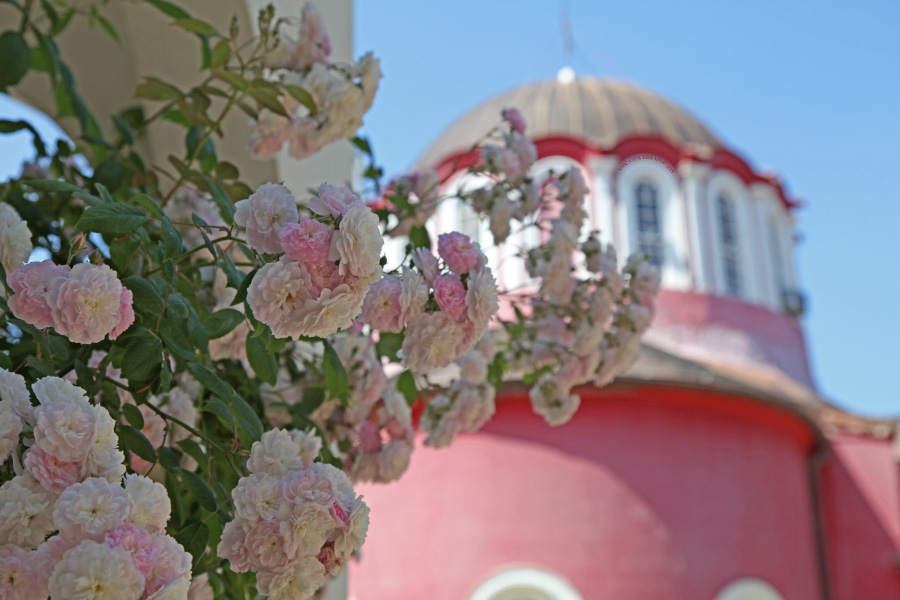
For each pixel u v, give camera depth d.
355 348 2.89
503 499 10.05
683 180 14.91
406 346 1.92
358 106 2.70
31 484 1.38
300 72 2.75
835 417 13.23
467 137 16.19
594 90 16.72
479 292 1.92
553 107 16.19
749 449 10.96
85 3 3.67
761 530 10.62
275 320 1.55
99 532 1.33
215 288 2.52
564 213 3.04
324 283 1.58
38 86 4.14
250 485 1.56
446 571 9.88
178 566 1.36
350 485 1.62
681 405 10.73
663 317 13.98
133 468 1.97
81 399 1.46
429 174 3.06
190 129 2.76
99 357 2.28
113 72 4.06
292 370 2.92
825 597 12.13
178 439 2.30
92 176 2.63
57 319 1.51
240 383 2.52
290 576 1.52
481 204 2.94
